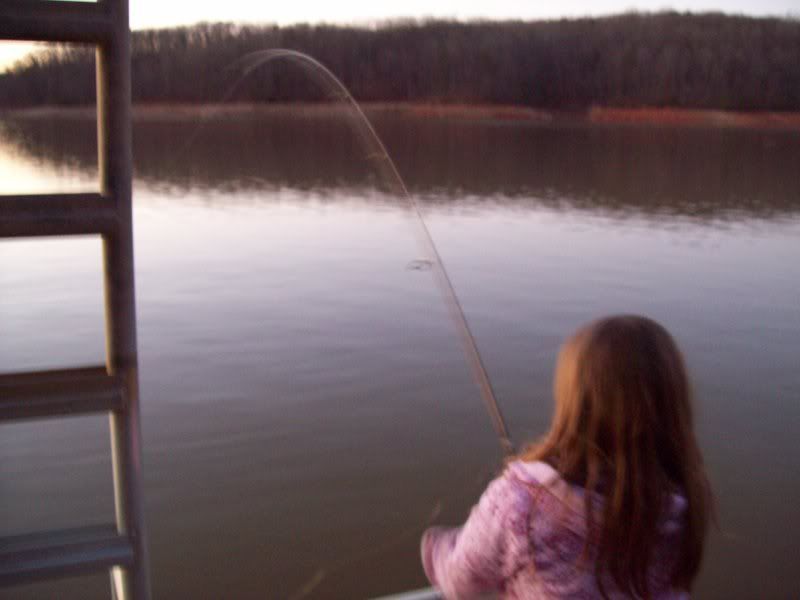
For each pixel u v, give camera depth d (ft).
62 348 28.45
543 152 103.50
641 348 3.84
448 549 4.25
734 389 27.12
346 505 19.02
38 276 37.42
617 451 3.75
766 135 123.44
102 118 3.13
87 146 51.96
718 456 22.06
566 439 3.88
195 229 53.78
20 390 3.18
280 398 24.82
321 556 17.47
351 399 24.91
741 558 17.42
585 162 97.35
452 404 24.86
